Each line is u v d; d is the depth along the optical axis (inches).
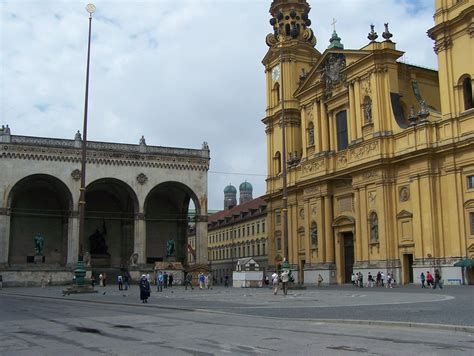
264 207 3959.2
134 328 658.2
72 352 474.9
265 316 778.2
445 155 1934.1
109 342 534.6
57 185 2992.1
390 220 2123.5
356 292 1556.3
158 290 1980.8
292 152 2901.1
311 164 2613.2
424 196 1979.6
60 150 2915.8
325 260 2470.5
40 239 3014.3
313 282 2511.1
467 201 1850.4
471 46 1857.8
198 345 502.3
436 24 1973.4
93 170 2974.9
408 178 2069.4
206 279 2471.7
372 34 2268.7
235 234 4483.3
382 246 2124.8
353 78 2365.9
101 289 2212.1
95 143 2989.7
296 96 2797.7
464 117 1870.1
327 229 2469.2
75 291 1705.2
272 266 2962.6
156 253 3467.0
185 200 3489.2
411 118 2080.5
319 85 2583.7
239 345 496.4
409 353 432.5
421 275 1820.9
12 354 471.5
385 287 1942.7
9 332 638.5
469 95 1889.8
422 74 2411.4
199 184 3176.7
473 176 1836.9
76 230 2893.7
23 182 2928.2
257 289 2101.4
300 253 2699.3
